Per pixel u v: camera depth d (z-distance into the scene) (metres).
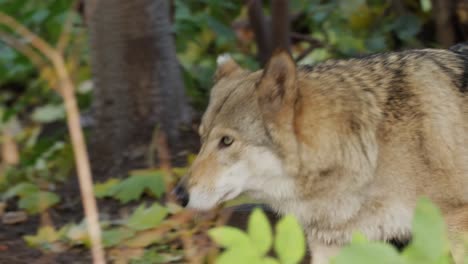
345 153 8.20
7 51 13.20
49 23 13.34
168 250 9.54
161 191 10.75
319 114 8.16
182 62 15.12
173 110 12.16
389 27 14.11
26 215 10.97
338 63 8.76
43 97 17.61
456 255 8.12
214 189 8.29
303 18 15.74
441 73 8.50
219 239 5.51
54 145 13.73
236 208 10.34
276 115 8.09
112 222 10.06
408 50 8.95
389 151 8.16
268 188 8.45
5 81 17.41
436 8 13.82
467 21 13.74
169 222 9.73
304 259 9.38
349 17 14.63
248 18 14.84
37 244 9.77
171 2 13.26
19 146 15.52
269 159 8.22
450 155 8.16
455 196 8.19
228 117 8.24
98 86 12.09
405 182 8.16
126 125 11.97
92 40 12.04
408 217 8.26
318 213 8.52
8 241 10.01
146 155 11.82
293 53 16.11
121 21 11.74
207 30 15.49
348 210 8.37
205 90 13.94
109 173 11.84
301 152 8.21
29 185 11.78
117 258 9.24
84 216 10.84
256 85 8.05
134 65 11.86
